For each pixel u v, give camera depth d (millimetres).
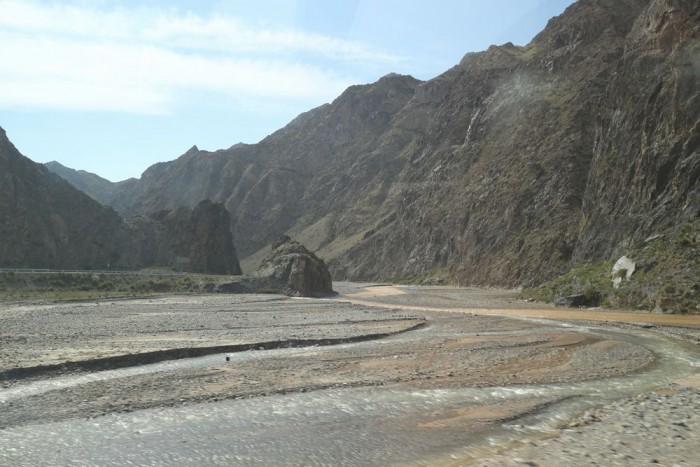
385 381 19969
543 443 12508
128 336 31734
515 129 137375
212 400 17234
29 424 14680
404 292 103000
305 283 95250
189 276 102500
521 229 107875
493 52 196625
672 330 34656
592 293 52750
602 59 121312
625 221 63969
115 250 133375
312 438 13312
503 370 22125
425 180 183375
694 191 53031
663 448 11984
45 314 46875
